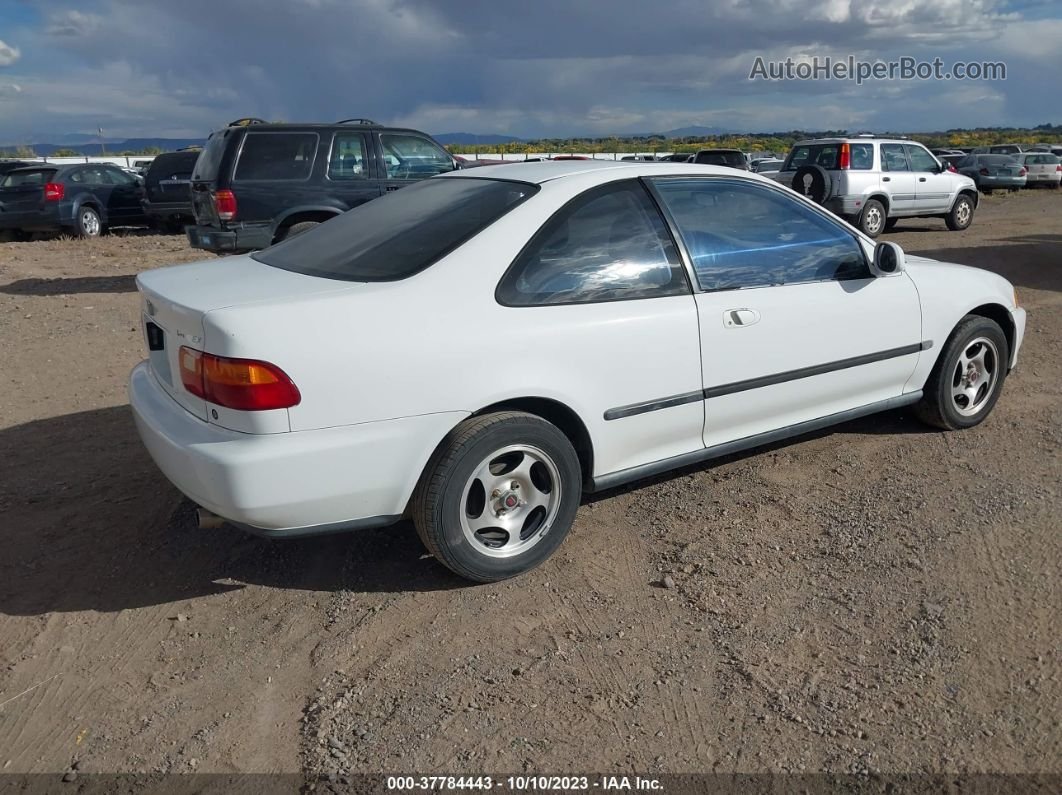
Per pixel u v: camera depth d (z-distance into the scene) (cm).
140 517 407
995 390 507
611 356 352
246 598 341
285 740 264
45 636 317
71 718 274
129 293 967
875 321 436
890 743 255
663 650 303
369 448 305
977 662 290
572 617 324
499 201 360
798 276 416
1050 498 407
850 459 462
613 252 363
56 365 659
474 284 328
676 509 409
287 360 291
